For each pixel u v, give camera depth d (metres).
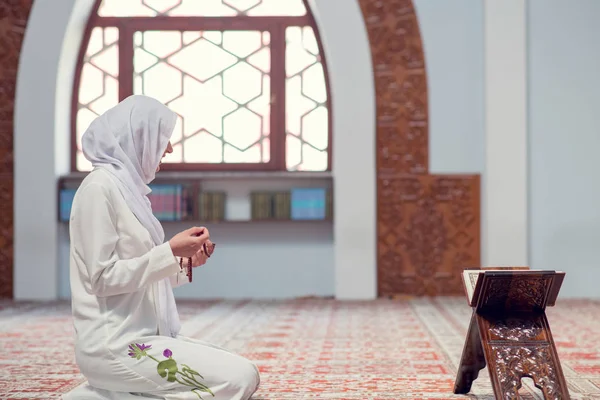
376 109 7.96
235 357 2.86
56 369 4.11
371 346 4.93
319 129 8.27
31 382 3.72
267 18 8.28
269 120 8.27
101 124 2.85
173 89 8.31
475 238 7.89
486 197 7.84
